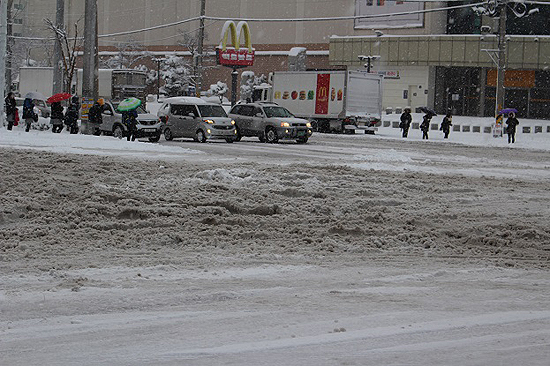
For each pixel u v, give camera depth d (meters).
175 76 110.56
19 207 15.29
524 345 6.97
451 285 9.93
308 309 8.39
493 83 87.75
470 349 6.81
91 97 41.50
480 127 68.56
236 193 18.41
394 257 12.20
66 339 7.21
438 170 27.58
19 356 6.68
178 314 8.16
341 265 11.34
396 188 20.80
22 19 130.88
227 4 109.94
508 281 10.28
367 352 6.68
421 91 89.50
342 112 58.22
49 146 29.94
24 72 87.62
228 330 7.48
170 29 116.38
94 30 41.28
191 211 15.66
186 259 11.53
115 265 10.95
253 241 13.26
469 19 88.50
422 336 7.25
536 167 31.25
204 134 41.88
